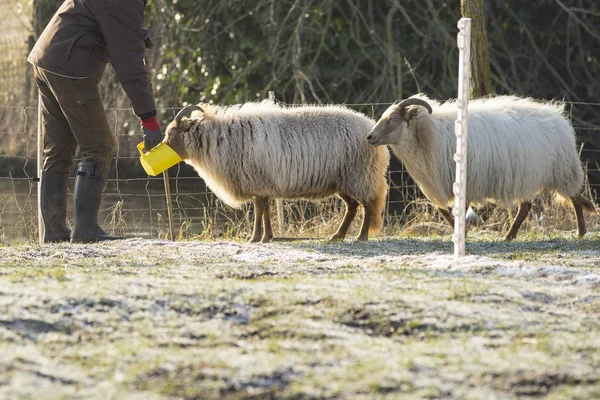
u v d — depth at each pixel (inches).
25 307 257.9
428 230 594.9
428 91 983.6
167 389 203.2
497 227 602.2
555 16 1021.8
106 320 254.7
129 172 1031.6
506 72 1043.3
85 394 198.7
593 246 459.2
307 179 492.1
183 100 998.4
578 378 213.0
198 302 274.5
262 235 541.3
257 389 205.0
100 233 476.4
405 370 216.4
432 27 932.0
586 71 970.7
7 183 940.6
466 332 255.8
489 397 202.1
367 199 499.5
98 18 443.5
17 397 194.2
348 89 943.0
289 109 502.6
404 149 492.4
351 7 968.3
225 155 491.2
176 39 999.0
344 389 204.4
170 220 526.0
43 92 470.9
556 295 299.1
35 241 533.0
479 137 485.7
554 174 506.9
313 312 267.4
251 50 975.0
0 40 1213.1
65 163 486.0
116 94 1059.9
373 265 364.8
